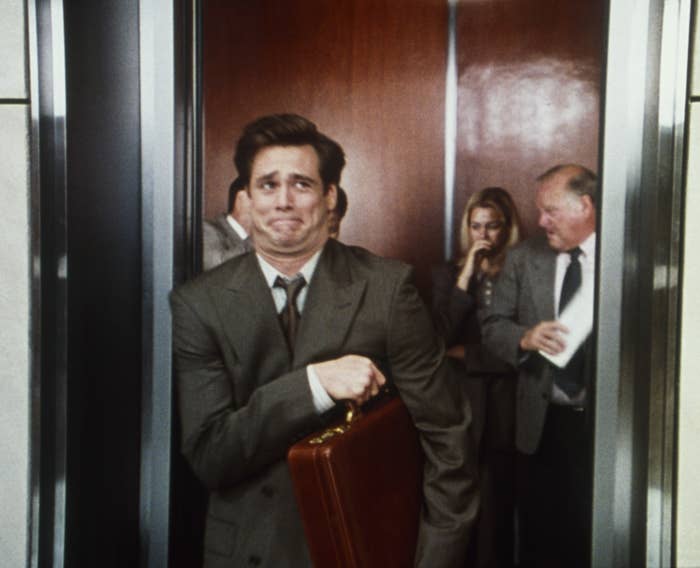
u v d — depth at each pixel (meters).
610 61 1.10
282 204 1.25
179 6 1.20
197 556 1.26
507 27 1.27
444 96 1.31
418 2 1.29
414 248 1.32
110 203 1.17
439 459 1.18
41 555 1.10
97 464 1.17
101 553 1.18
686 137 1.04
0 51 1.06
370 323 1.19
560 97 1.26
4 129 1.07
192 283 1.20
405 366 1.20
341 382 1.15
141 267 1.21
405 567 1.12
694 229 1.04
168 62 1.19
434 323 1.32
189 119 1.23
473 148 1.31
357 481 1.03
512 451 1.29
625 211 1.11
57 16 1.06
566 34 1.24
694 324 1.05
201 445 1.18
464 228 1.32
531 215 1.29
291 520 1.18
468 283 1.32
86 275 1.14
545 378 1.28
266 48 1.27
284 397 1.15
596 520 1.14
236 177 1.25
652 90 1.07
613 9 1.10
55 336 1.09
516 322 1.30
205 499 1.26
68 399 1.10
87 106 1.13
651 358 1.07
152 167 1.20
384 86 1.30
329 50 1.28
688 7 1.03
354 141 1.29
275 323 1.21
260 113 1.26
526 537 1.29
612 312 1.12
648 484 1.08
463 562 1.21
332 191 1.29
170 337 1.21
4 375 1.09
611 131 1.11
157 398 1.22
